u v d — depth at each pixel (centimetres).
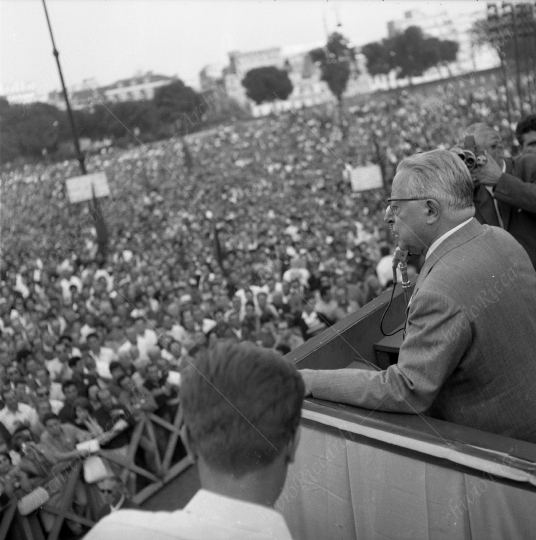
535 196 168
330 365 138
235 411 52
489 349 101
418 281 110
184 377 55
